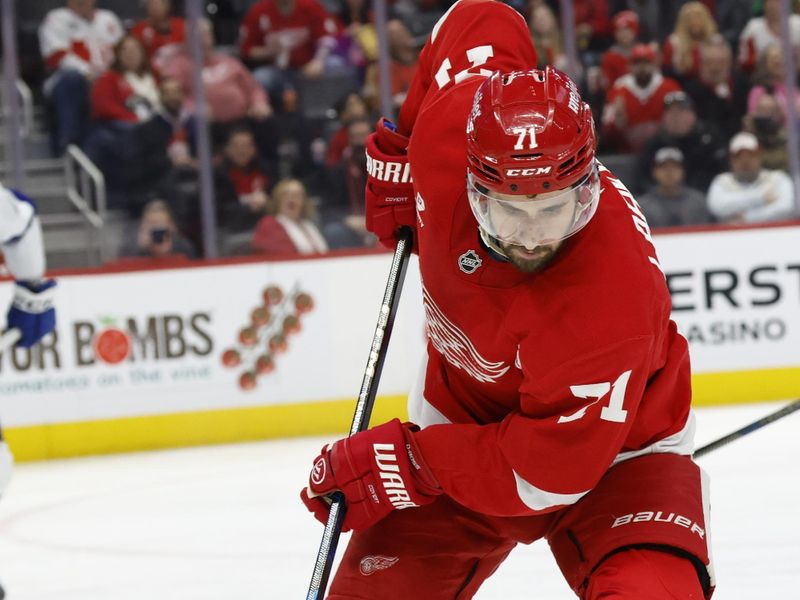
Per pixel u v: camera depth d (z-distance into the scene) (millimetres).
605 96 20484
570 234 4695
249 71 20453
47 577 10609
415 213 6426
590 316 4758
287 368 17781
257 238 19625
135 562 10898
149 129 19875
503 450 5078
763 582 8875
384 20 20219
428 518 5652
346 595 5477
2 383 17203
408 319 17719
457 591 5754
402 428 5402
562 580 9148
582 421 4883
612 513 5270
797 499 11594
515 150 4504
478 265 5094
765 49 20500
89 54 20750
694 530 5129
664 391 5328
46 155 20312
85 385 17375
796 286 18156
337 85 20828
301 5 20609
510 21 6285
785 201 19938
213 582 9953
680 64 20391
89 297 17344
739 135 20219
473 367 5473
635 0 20734
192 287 17578
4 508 13906
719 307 18078
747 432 7223
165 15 20203
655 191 20047
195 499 13602
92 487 14805
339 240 19859
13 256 8047
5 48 20078
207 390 17641
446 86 5945
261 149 20000
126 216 19984
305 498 5652
